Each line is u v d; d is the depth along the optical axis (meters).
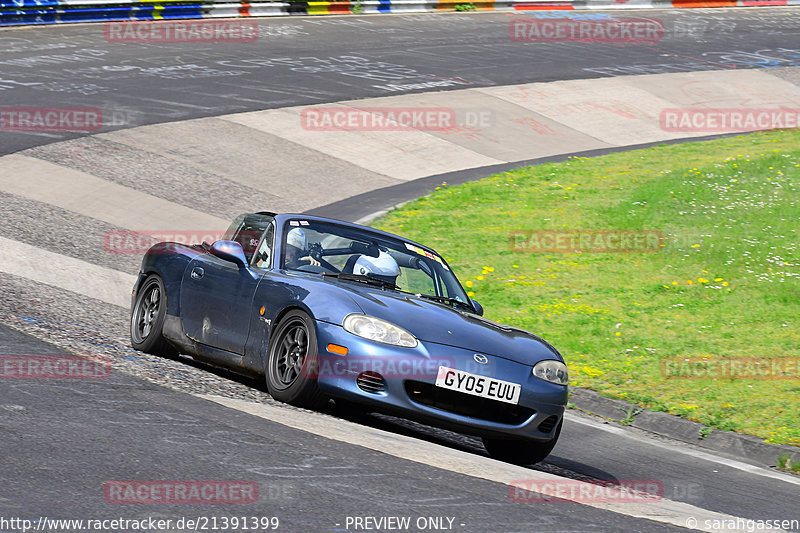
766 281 37.34
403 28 102.81
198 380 19.81
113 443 13.76
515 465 17.89
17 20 85.00
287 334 18.98
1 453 12.67
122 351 22.17
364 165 57.75
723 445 23.59
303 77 76.81
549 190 53.44
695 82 86.94
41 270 32.78
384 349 17.52
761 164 56.25
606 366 28.83
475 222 47.31
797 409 25.19
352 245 21.61
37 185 45.28
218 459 13.64
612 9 123.62
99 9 90.00
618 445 22.86
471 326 18.95
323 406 18.59
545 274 39.41
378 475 13.96
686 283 37.75
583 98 78.81
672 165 58.94
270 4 101.50
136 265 36.69
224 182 50.94
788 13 128.38
